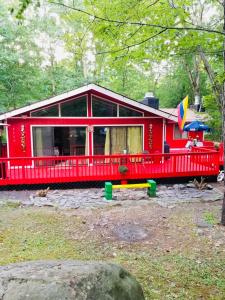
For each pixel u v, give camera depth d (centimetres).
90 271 267
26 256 548
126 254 564
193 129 1727
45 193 1002
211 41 641
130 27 582
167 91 3136
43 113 1281
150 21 589
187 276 475
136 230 696
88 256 554
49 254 561
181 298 410
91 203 925
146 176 1163
